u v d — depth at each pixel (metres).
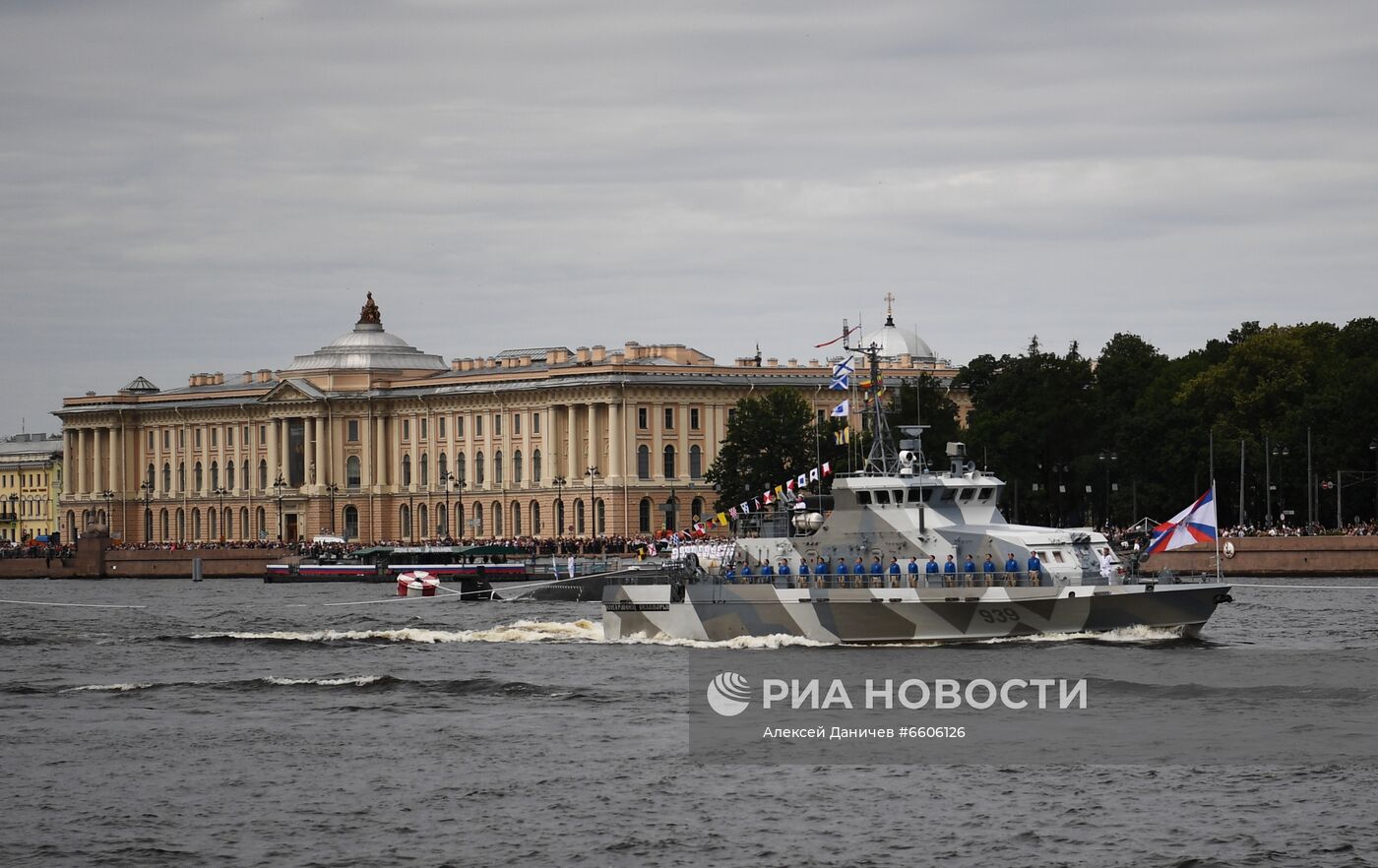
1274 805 152.62
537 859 142.50
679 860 141.25
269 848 147.38
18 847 149.12
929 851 142.00
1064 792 157.88
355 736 187.88
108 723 198.75
